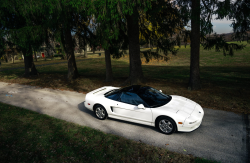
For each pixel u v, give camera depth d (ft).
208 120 17.89
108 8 21.04
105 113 18.49
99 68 71.56
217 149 12.75
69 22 35.37
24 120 19.11
